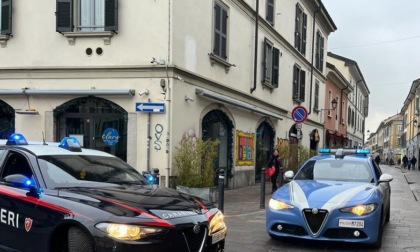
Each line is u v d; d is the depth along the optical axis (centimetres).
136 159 1133
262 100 1800
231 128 1520
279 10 2023
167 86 1120
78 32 1155
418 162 4706
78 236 401
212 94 1303
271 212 662
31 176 481
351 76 4469
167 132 1116
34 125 1187
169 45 1126
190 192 1063
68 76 1170
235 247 662
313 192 661
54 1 1184
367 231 611
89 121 1182
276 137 2038
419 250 656
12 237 466
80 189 462
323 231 616
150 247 382
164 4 1132
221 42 1438
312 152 2130
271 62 1917
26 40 1197
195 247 420
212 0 1362
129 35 1148
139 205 416
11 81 1202
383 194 709
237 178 1577
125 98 1147
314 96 2784
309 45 2616
